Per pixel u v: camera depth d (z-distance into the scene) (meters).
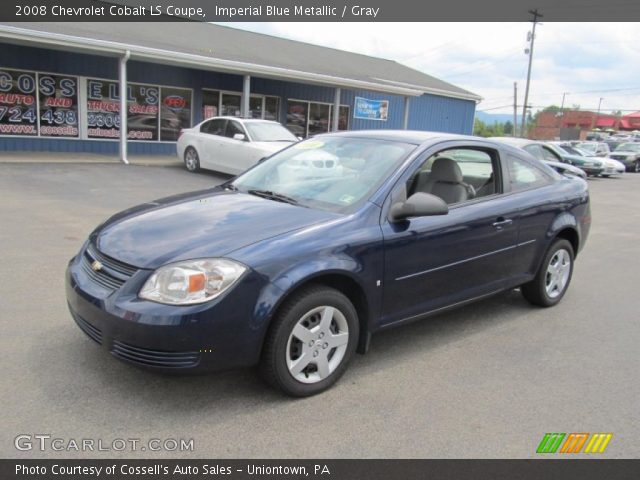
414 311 3.88
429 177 4.23
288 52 22.41
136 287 2.96
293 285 3.08
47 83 15.40
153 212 3.71
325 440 2.89
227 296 2.92
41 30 12.88
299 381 3.26
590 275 6.69
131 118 17.30
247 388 3.37
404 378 3.64
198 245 3.11
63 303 4.51
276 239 3.19
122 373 3.42
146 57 14.63
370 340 4.00
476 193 4.46
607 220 11.42
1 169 11.66
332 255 3.28
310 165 4.27
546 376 3.80
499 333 4.56
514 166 4.83
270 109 20.94
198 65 15.85
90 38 13.47
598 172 22.55
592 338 4.56
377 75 24.25
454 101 28.39
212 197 4.00
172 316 2.84
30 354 3.59
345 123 23.72
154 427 2.91
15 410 2.97
